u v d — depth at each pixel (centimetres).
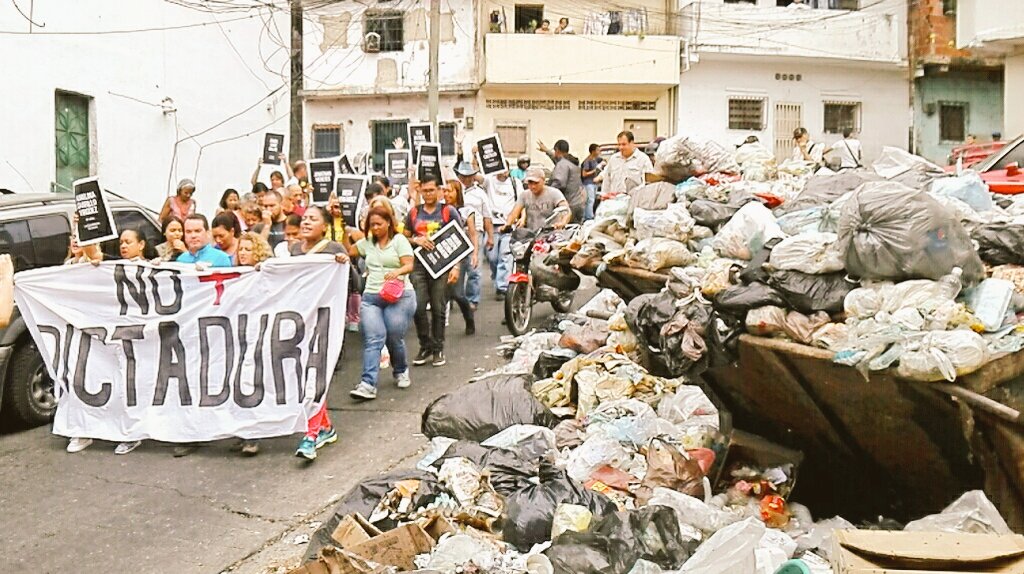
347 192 1081
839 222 462
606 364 675
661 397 645
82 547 557
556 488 487
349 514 483
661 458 515
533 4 3031
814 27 3048
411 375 929
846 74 3153
